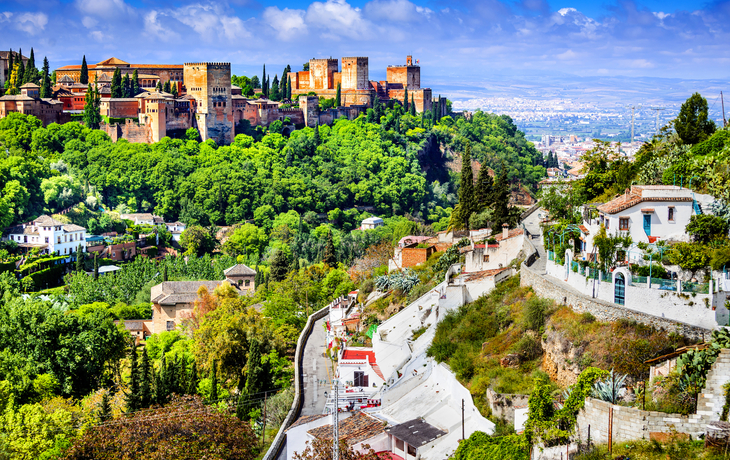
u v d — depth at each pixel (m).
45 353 119.25
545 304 70.25
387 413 74.88
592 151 114.50
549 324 68.12
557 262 74.62
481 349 73.56
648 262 68.31
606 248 70.62
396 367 85.75
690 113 104.88
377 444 69.50
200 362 117.50
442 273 103.31
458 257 104.56
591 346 61.91
